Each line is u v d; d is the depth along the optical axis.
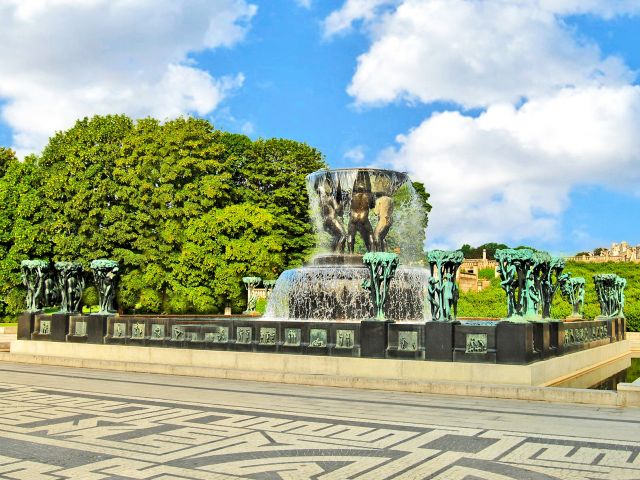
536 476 7.31
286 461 8.00
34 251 44.41
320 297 21.23
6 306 45.31
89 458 8.17
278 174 52.94
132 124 47.59
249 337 16.78
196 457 8.20
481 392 13.05
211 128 48.53
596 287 26.44
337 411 11.45
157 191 44.56
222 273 43.56
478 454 8.31
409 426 10.10
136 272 43.56
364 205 22.33
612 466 7.71
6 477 7.33
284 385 14.90
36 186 46.16
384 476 7.32
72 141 46.28
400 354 14.70
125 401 12.62
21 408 11.89
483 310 39.19
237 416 10.98
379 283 15.48
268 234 46.88
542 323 14.81
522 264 14.63
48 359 19.80
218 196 46.19
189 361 17.48
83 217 43.53
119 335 19.30
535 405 12.08
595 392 12.14
